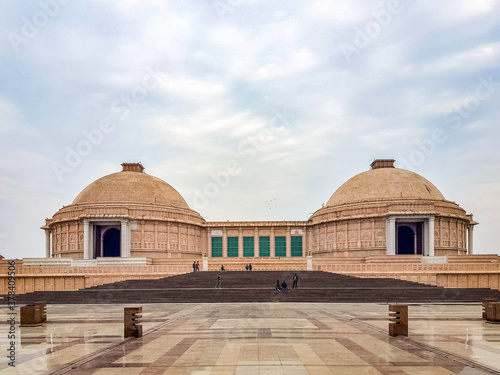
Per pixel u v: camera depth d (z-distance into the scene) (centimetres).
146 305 3300
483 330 1805
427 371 1076
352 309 2819
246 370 1088
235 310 2762
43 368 1152
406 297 3672
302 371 1076
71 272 4906
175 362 1184
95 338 1655
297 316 2350
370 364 1148
